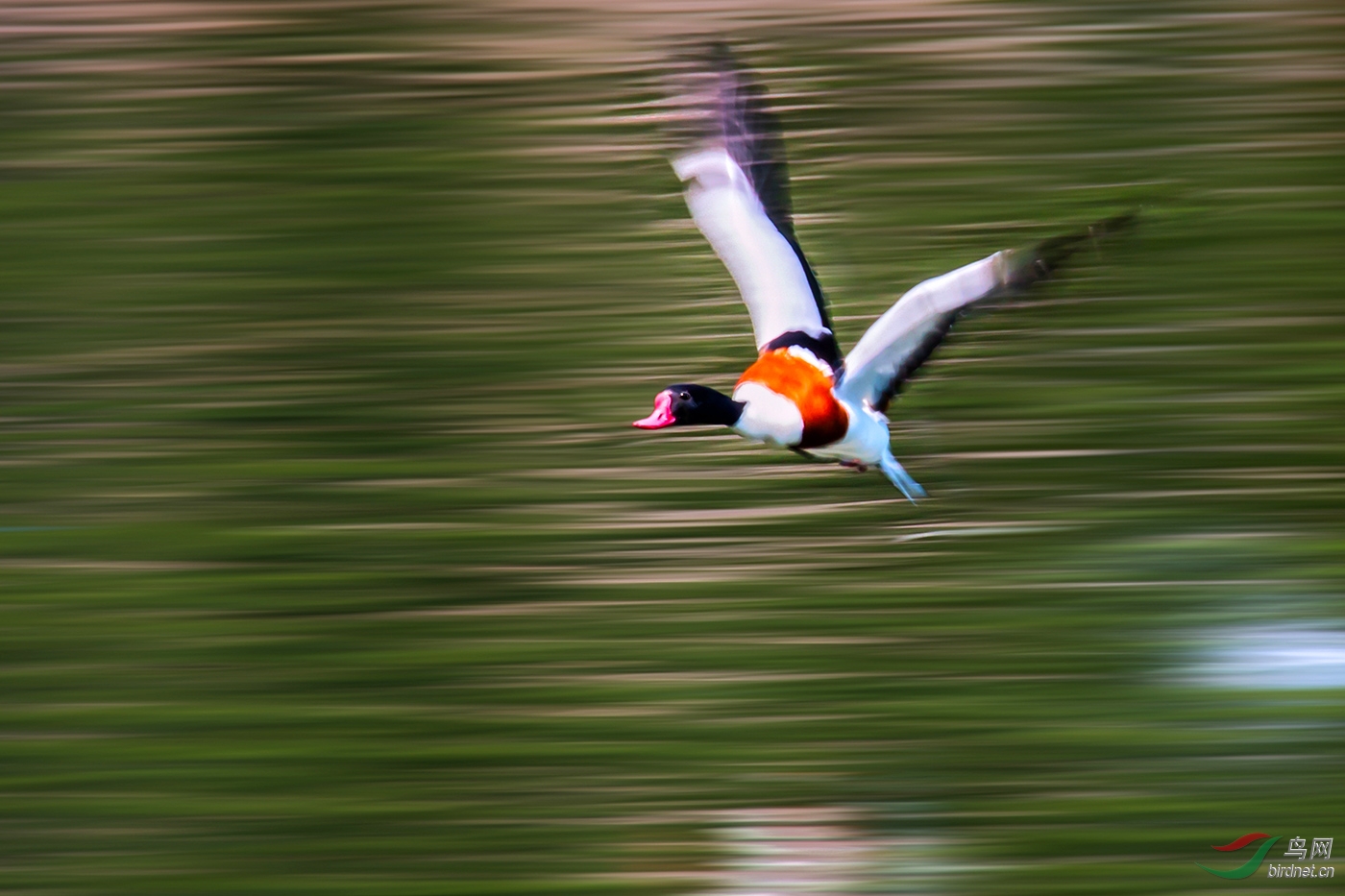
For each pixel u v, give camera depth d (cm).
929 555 1293
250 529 1356
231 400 1541
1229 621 1211
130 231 1872
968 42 2219
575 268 1734
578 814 1068
